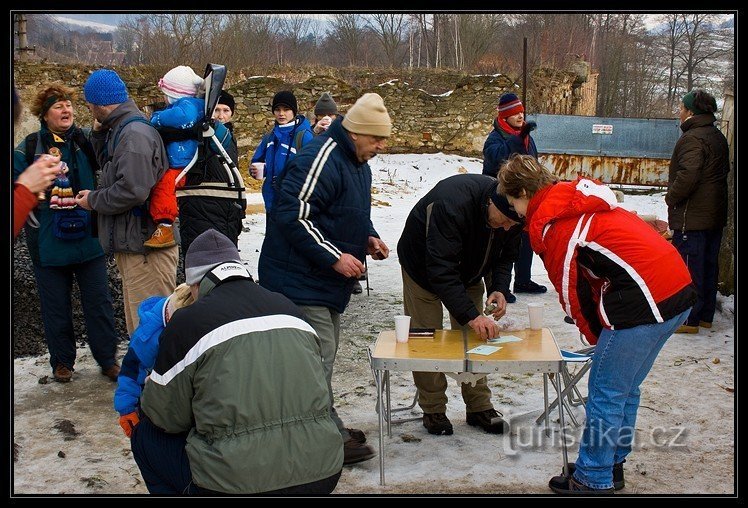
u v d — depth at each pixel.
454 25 28.86
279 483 2.89
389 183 19.64
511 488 4.18
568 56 29.02
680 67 29.16
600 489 4.00
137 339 3.44
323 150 4.39
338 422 4.52
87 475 4.37
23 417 5.16
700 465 4.46
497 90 22.41
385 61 29.08
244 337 2.93
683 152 6.70
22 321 6.64
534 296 8.53
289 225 4.32
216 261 3.28
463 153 22.69
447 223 4.43
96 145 5.53
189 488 3.02
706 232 6.85
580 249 3.77
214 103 5.59
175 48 24.20
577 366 6.31
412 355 4.22
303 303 4.43
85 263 5.66
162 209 5.34
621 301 3.75
